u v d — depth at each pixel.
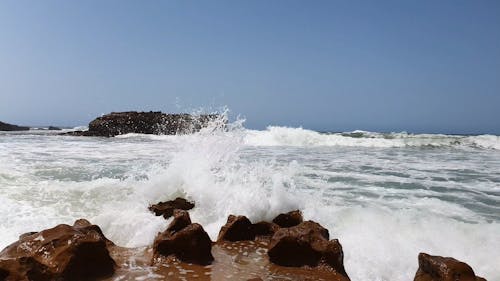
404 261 5.79
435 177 11.85
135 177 11.12
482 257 5.91
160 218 7.00
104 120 40.16
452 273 4.39
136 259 5.26
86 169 12.40
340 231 6.73
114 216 7.00
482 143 24.62
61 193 8.85
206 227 7.00
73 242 4.42
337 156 17.41
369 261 5.79
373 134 29.67
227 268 5.07
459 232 6.58
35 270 4.20
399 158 16.94
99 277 4.53
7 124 55.47
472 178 11.77
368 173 12.37
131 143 24.56
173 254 5.19
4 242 6.04
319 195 8.58
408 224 6.89
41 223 6.89
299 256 5.21
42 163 13.47
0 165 12.49
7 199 8.28
